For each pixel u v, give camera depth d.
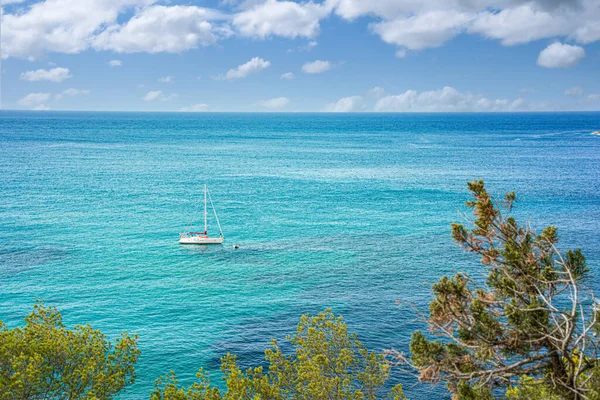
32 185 130.75
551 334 14.53
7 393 20.08
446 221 95.69
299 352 24.77
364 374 24.55
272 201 116.62
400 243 80.50
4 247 77.38
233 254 76.12
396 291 59.81
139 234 87.56
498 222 16.53
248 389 21.89
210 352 45.72
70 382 22.66
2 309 54.38
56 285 62.22
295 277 65.56
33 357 21.52
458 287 15.27
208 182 144.38
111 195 121.50
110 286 62.38
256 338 48.47
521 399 15.79
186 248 79.44
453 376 15.09
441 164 184.88
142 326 51.09
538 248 16.36
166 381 41.03
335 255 74.75
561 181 141.62
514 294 15.20
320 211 105.56
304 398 22.50
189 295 59.59
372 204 112.62
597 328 14.77
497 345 14.54
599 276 58.81
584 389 13.80
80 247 78.62
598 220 92.50
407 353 44.00
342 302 56.56
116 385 23.45
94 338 24.59
